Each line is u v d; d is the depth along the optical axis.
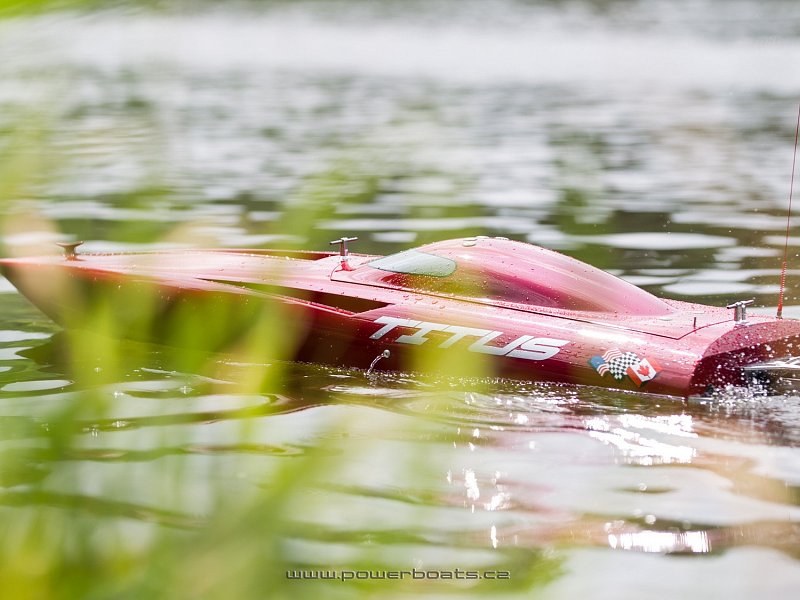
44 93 1.76
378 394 7.60
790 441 6.45
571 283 8.45
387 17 100.56
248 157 24.53
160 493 1.73
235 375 2.01
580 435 6.55
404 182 2.22
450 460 5.91
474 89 45.50
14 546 1.60
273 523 1.60
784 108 38.19
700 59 66.44
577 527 4.90
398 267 9.02
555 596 4.03
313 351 8.62
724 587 4.25
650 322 7.98
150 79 2.08
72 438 1.69
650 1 115.38
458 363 2.03
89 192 3.22
